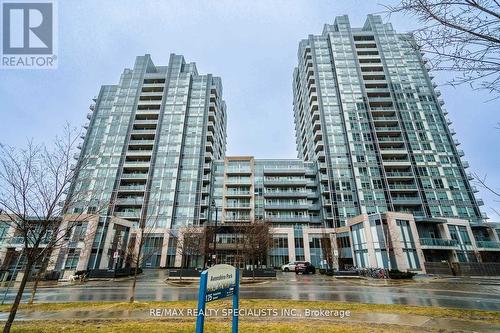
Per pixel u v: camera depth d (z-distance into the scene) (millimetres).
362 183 60594
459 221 47375
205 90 78125
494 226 51062
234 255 52875
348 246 47156
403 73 73250
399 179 61188
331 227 58562
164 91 75312
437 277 31516
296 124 98625
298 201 64250
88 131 69438
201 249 44500
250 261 49938
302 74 87875
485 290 18078
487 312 9805
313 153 72750
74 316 9633
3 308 11836
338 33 80250
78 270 33719
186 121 72500
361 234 42562
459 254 43594
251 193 64312
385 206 58094
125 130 68688
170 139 68688
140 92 74812
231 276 6180
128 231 45938
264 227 44750
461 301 13422
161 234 54406
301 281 26375
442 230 46094
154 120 71000
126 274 33438
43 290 20578
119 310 10672
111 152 65562
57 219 8438
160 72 83375
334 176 62188
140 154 65812
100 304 12328
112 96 76000
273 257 53500
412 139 65000
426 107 69062
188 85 77125
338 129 67562
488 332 7191
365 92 70938
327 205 60031
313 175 67000
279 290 18562
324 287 20547
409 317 9062
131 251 34875
